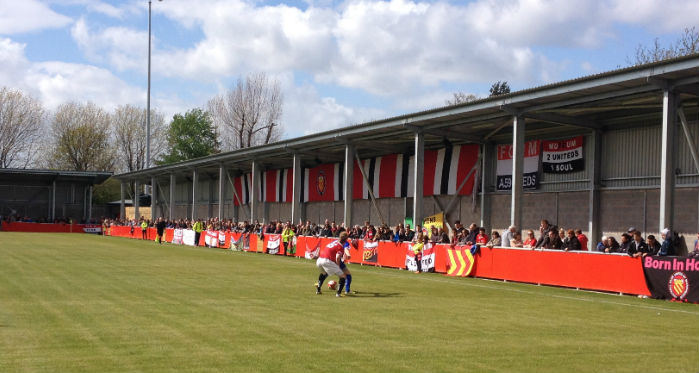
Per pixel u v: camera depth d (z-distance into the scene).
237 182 49.69
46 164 78.00
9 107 74.06
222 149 74.44
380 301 13.21
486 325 10.29
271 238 32.91
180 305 11.90
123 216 61.81
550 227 19.08
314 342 8.64
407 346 8.48
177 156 74.00
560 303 13.37
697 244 15.41
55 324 9.69
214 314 10.89
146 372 6.93
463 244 20.66
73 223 61.06
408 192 32.34
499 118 22.22
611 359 7.89
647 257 14.62
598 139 23.23
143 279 16.66
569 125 22.66
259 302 12.59
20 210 61.94
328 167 38.81
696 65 14.77
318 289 14.31
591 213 23.25
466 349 8.36
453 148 29.64
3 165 73.81
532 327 10.16
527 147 26.23
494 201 27.73
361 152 35.75
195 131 74.12
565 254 16.77
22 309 11.10
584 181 23.75
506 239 20.17
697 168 18.45
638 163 21.92
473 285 17.16
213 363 7.36
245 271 20.23
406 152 32.62
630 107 19.61
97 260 23.30
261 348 8.20
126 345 8.27
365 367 7.29
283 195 43.12
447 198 30.27
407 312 11.62
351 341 8.76
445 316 11.20
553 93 18.62
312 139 31.67
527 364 7.57
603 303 13.45
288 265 23.61
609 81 16.86
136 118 82.75
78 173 58.94
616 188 22.53
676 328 10.27
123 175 59.72
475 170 28.39
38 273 17.59
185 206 60.81
